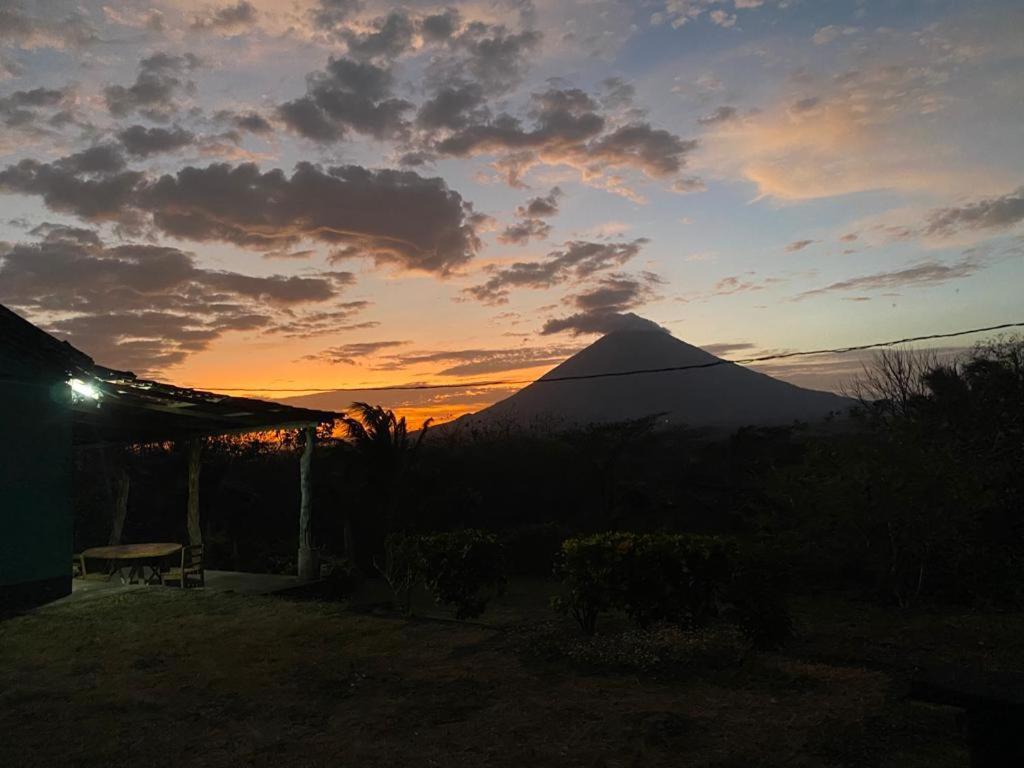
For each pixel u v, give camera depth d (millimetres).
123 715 5438
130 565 15125
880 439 14281
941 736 4555
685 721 4938
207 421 15133
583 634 7785
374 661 6805
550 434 28406
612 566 7438
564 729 4887
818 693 5586
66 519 10953
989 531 13500
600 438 25750
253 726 5129
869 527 12648
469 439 27094
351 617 9031
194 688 6082
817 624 10414
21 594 10156
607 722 4988
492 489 24328
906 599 12523
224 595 10875
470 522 22719
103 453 20266
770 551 7281
